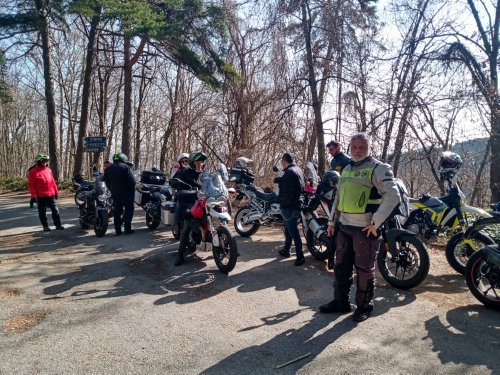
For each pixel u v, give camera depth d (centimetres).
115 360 342
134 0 1501
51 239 825
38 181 898
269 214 788
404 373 319
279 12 1283
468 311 438
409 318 421
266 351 355
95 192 902
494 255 427
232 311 446
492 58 1348
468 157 1309
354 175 409
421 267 489
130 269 604
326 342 371
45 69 1925
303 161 1378
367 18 1302
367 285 413
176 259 626
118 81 3106
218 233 591
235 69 1652
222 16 1593
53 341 375
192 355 350
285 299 482
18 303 468
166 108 2873
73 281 548
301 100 1336
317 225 628
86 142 1667
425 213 655
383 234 536
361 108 1255
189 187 659
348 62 1257
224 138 1770
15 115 4159
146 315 435
